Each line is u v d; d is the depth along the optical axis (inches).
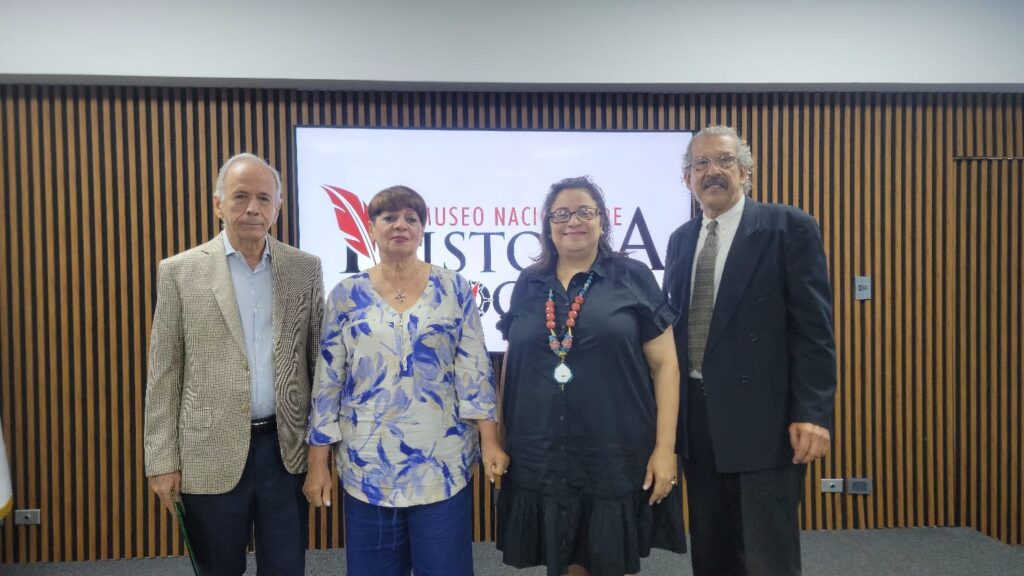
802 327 66.1
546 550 61.7
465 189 119.1
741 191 71.4
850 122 126.3
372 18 110.9
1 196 115.4
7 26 105.9
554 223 63.5
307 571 110.7
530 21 112.7
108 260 118.4
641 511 63.7
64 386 117.8
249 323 65.0
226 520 63.4
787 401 68.0
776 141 125.2
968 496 129.8
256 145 119.8
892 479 128.6
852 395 128.3
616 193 120.6
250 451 64.2
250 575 107.4
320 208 116.9
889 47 116.0
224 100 119.0
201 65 109.0
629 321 62.2
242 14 109.3
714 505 70.9
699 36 114.5
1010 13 116.5
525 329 64.5
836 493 128.4
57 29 106.5
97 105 117.0
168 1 108.1
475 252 119.4
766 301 67.6
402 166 118.1
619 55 114.0
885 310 127.7
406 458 61.0
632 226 120.8
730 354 67.7
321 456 63.4
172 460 62.6
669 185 121.0
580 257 63.8
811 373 65.6
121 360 119.4
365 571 63.6
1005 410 129.0
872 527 128.3
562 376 61.7
